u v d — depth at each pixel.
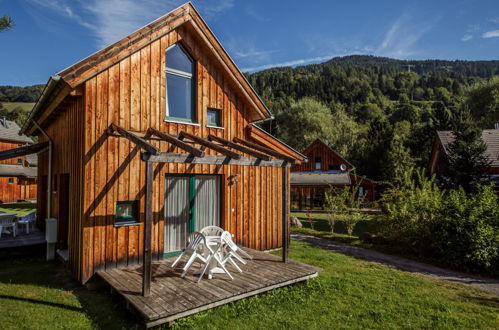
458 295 5.80
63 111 7.71
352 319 4.60
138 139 5.08
